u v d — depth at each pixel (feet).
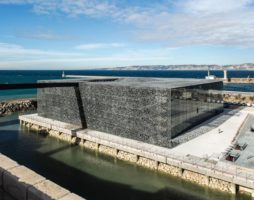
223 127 164.96
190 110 157.07
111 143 143.23
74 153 150.92
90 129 172.65
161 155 121.29
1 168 37.22
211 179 106.63
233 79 553.23
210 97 187.62
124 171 126.11
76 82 179.22
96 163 136.77
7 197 34.60
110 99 159.12
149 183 113.80
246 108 228.84
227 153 121.39
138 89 143.84
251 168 104.83
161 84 160.56
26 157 144.46
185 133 149.18
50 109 204.64
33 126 203.21
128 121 150.41
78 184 113.80
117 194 104.94
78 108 181.27
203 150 125.70
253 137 144.36
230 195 100.42
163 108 133.90
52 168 130.52
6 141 172.45
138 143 140.56
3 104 285.84
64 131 174.09
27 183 33.45
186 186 110.01
